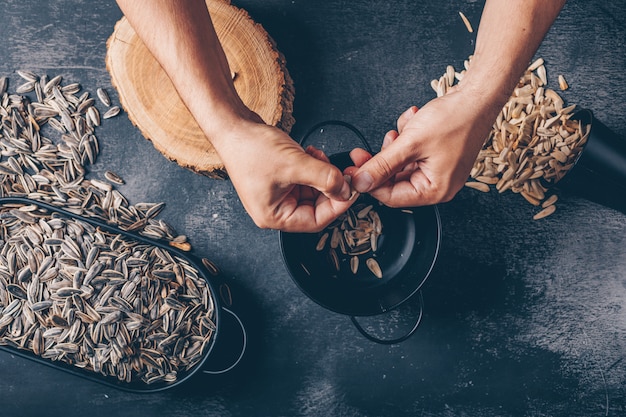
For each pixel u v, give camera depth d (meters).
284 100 0.81
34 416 0.87
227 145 0.61
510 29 0.60
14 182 0.87
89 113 0.87
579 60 0.87
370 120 0.87
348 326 0.86
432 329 0.86
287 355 0.87
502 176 0.85
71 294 0.84
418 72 0.87
